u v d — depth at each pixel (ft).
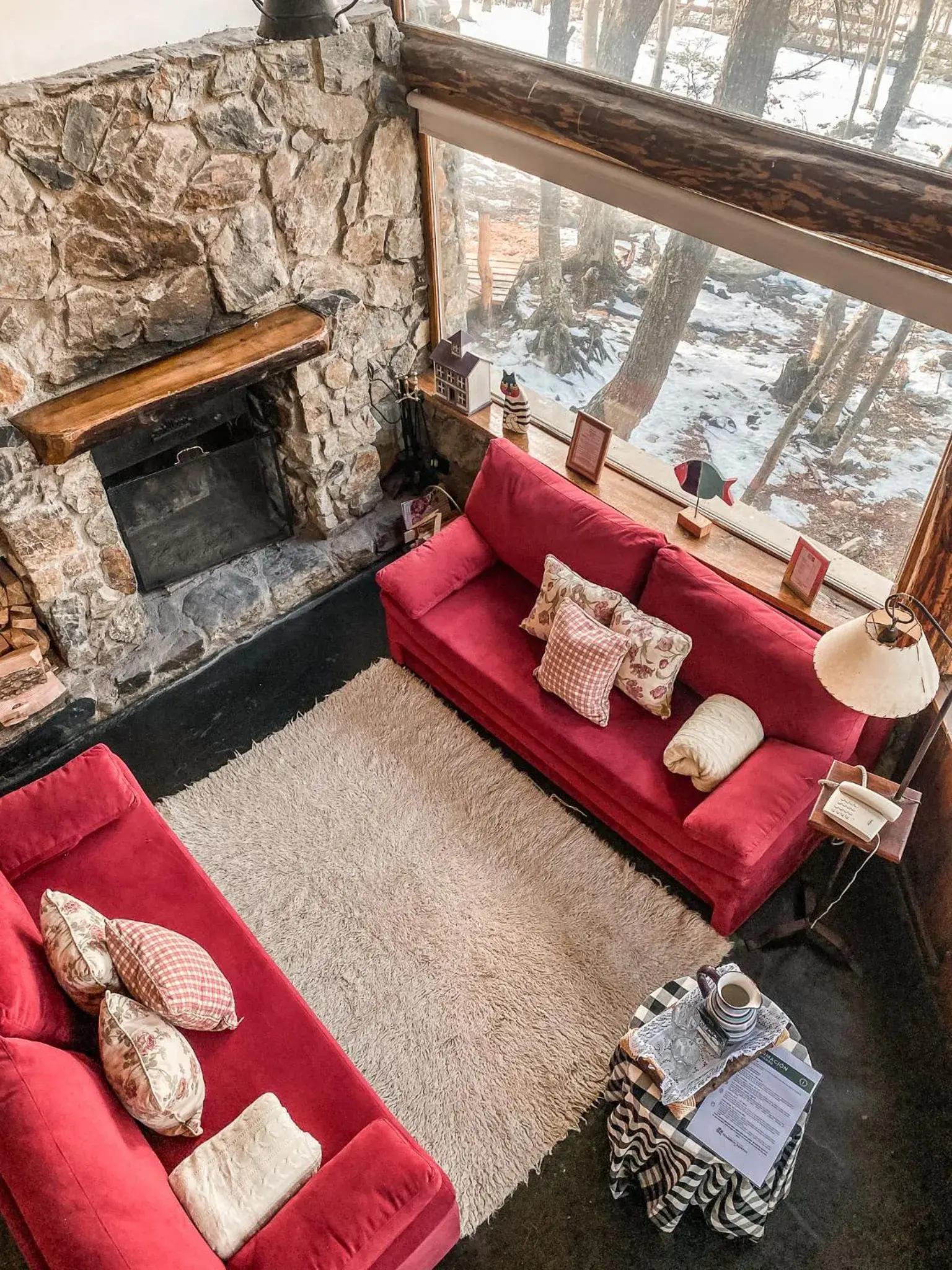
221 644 13.82
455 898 10.64
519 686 11.23
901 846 8.91
